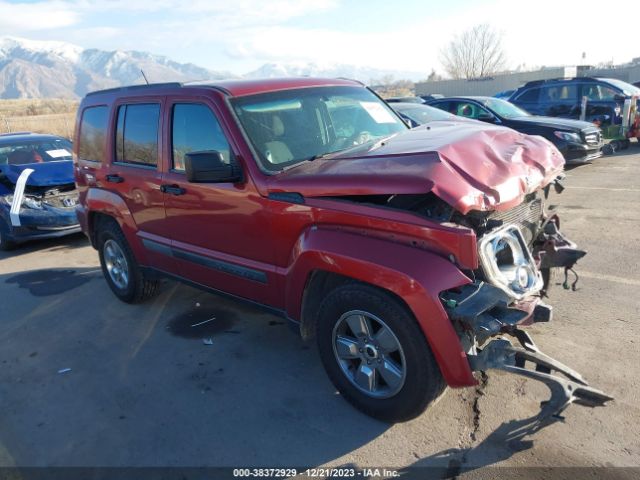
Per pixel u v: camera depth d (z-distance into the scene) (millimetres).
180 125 4242
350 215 3127
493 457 2961
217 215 3979
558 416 2932
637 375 3609
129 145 4875
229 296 4285
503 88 40188
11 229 8023
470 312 2740
